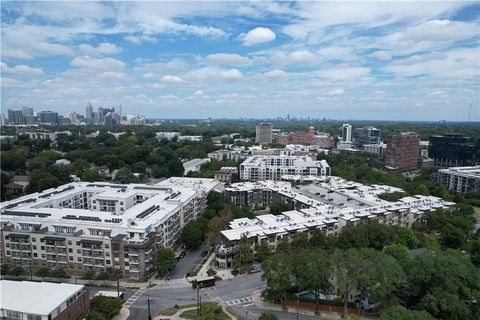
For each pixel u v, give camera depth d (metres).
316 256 145.25
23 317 117.62
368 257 142.88
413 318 103.62
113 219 186.75
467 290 128.75
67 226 181.25
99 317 125.38
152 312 143.12
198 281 165.12
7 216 193.75
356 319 119.75
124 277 174.75
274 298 144.88
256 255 189.12
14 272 170.75
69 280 172.25
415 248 197.12
